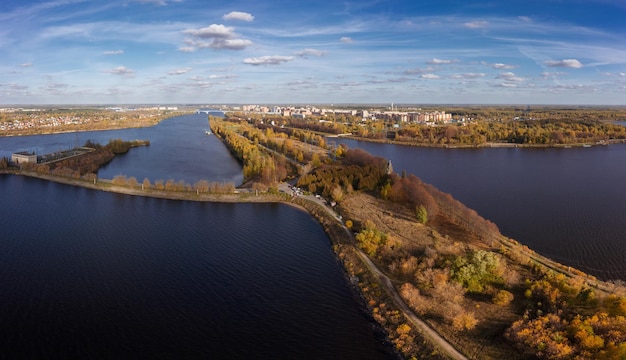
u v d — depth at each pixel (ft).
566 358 293.43
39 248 510.99
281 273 461.78
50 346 325.21
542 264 471.21
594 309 355.15
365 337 349.61
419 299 384.47
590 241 566.36
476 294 394.11
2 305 379.55
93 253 500.33
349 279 449.48
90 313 371.56
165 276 446.19
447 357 311.06
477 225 548.72
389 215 633.20
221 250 522.06
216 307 388.37
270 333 351.25
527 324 332.80
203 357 318.86
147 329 351.05
